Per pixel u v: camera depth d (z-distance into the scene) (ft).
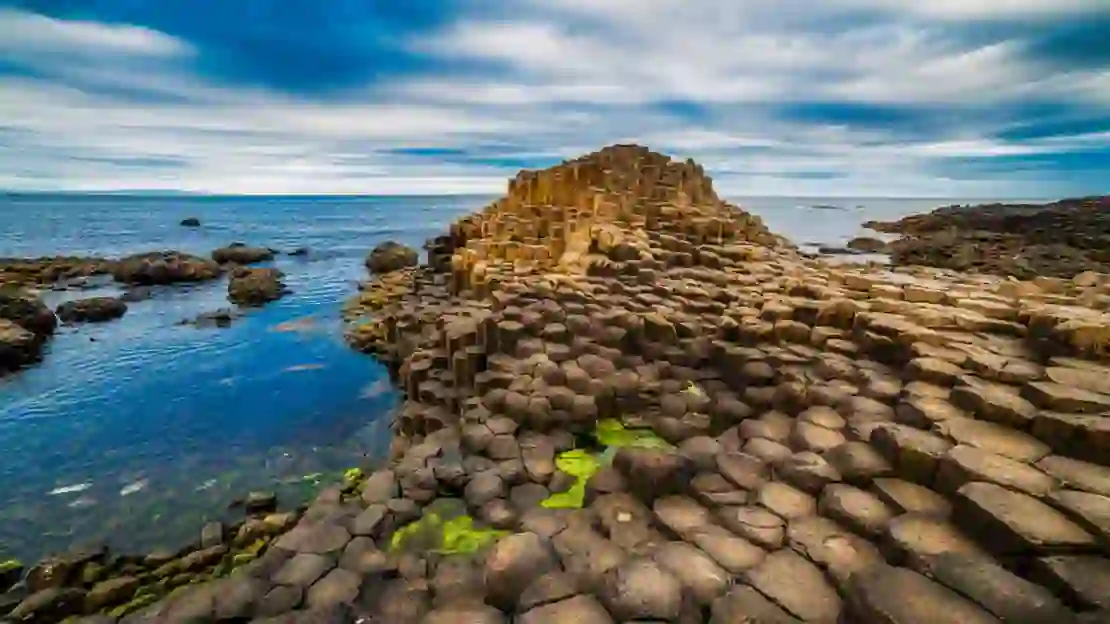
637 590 14.70
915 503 16.72
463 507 24.32
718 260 50.88
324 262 153.99
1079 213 155.33
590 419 29.91
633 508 19.81
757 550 16.48
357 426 42.98
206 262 124.16
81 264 124.88
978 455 17.17
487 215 92.43
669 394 31.86
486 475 25.64
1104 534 13.48
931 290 35.24
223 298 97.04
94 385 52.60
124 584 24.90
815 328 33.12
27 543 28.94
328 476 35.55
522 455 27.50
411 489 25.05
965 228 160.66
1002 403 19.67
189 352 63.10
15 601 24.50
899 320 30.17
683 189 78.23
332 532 21.13
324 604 17.16
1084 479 15.92
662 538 18.16
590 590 15.25
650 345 35.94
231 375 54.95
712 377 33.32
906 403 21.94
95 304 80.89
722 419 28.89
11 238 221.25
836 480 18.63
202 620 16.83
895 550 15.06
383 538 21.85
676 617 14.15
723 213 72.02
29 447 39.60
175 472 36.17
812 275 45.93
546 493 24.91
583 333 37.04
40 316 71.31
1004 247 111.96
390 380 53.11
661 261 49.96
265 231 273.33
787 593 14.65
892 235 175.22
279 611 17.16
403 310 64.59
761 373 30.27
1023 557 13.82
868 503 17.29
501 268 58.90
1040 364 23.73
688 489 20.11
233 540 28.73
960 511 15.48
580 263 51.75
